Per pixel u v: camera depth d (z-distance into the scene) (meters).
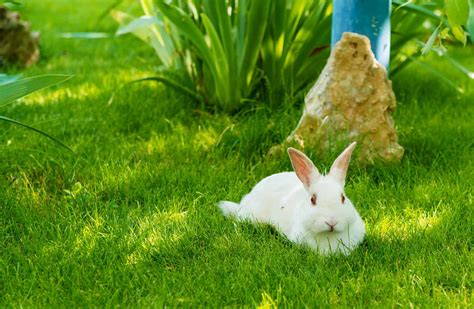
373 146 5.17
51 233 4.16
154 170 5.07
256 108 5.93
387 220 4.27
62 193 4.86
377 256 3.85
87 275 3.71
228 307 3.38
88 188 4.86
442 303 3.38
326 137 5.19
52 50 9.27
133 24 6.39
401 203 4.54
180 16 5.72
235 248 3.96
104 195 4.80
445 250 3.90
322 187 3.74
